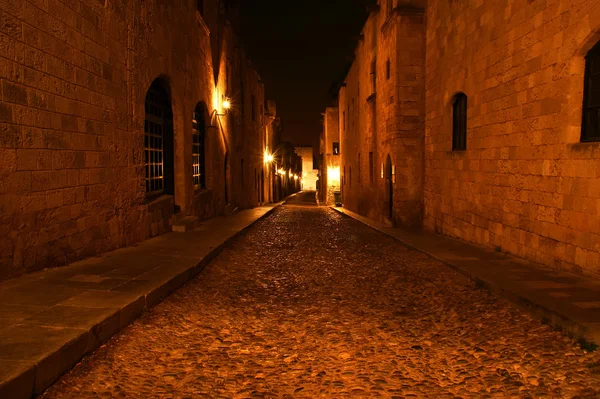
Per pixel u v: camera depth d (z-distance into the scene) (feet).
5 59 16.47
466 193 32.30
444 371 12.17
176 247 28.04
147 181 33.30
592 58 19.88
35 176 18.44
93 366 11.98
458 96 34.50
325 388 11.19
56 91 19.66
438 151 38.14
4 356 10.57
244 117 74.90
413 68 43.88
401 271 24.93
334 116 118.62
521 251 25.09
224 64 57.88
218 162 54.08
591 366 11.94
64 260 20.85
